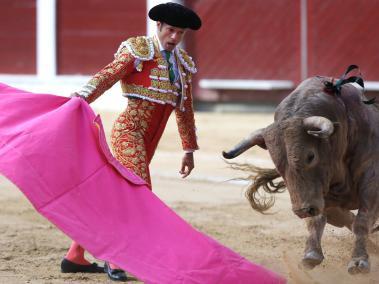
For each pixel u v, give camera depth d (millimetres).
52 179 10945
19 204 19594
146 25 38719
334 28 37125
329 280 13055
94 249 10805
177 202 19531
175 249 10898
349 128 12195
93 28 39719
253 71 38219
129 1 39000
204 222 17453
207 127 33375
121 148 12102
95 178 11156
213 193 20625
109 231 10930
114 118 35688
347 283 12891
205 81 38719
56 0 40156
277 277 11148
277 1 37781
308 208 11094
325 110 11867
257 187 13062
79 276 13039
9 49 41219
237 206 19094
